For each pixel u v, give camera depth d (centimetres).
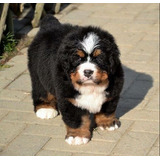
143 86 668
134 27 859
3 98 524
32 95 544
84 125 511
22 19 828
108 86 493
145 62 739
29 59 532
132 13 923
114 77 493
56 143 503
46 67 505
